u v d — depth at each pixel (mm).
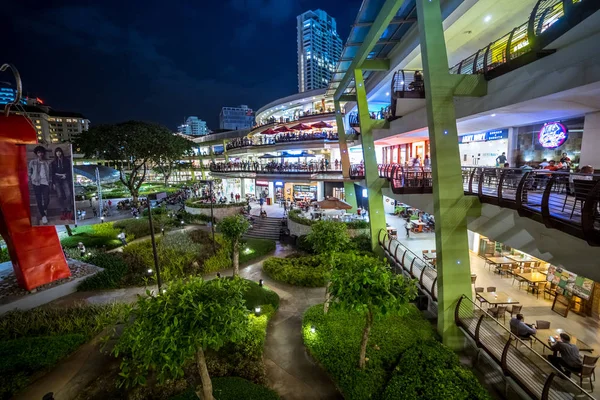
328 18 156000
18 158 13039
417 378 7676
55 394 8539
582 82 6348
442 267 9547
